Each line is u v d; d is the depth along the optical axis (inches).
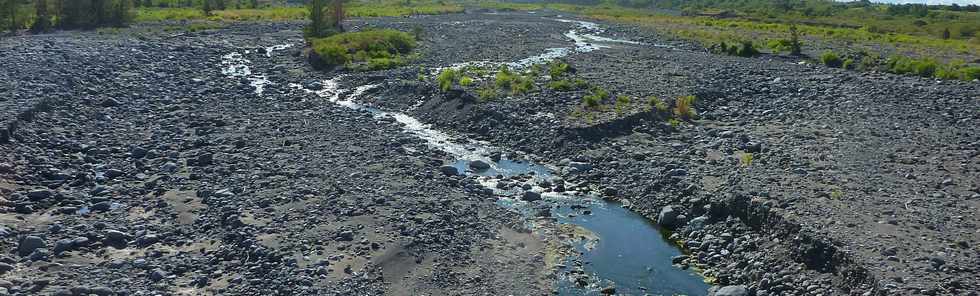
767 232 716.7
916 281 572.4
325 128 1180.5
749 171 900.6
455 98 1343.5
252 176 887.7
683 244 749.3
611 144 1077.8
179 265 642.8
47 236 691.4
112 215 762.8
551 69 1675.7
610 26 3412.9
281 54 2080.5
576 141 1088.2
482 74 1627.7
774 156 975.0
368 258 655.1
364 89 1576.0
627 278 669.3
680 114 1258.0
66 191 829.2
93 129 1115.9
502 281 644.7
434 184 890.1
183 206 789.2
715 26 3494.1
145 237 693.3
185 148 1031.0
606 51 2228.1
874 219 708.7
